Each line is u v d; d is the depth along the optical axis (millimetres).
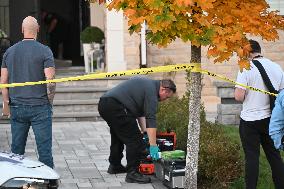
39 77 13312
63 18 27422
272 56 23656
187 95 17406
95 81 23281
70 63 27094
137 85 14469
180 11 9914
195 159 11500
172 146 15062
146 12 10078
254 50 13250
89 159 16641
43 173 10250
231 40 10195
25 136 13594
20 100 13266
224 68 23453
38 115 13320
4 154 10812
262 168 15023
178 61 23828
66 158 16734
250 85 13055
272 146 13195
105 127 20984
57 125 21391
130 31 10219
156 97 14289
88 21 27109
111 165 15203
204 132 14453
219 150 13578
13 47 13383
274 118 12031
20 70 13273
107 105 14383
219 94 20641
